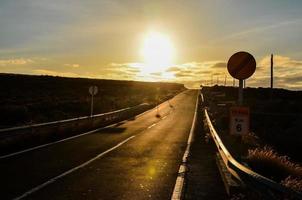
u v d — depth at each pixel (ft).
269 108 189.37
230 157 29.55
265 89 373.81
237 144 49.21
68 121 73.72
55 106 126.82
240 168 24.63
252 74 36.27
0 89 228.84
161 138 69.05
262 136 102.27
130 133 77.30
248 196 23.39
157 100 235.20
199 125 99.40
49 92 233.55
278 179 34.68
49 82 330.95
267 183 19.36
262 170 35.99
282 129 121.80
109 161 43.60
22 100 151.23
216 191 29.94
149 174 36.42
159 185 31.78
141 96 288.30
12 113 93.30
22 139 57.16
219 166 38.32
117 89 375.86
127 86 467.93
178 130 85.35
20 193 28.09
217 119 95.81
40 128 60.64
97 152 50.62
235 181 27.35
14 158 44.11
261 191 20.93
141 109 160.76
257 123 136.46
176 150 53.88
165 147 56.95
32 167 38.75
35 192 28.45
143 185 31.65
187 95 358.23
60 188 29.94
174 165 41.68
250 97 309.01
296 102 208.95
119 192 29.09
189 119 120.88
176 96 334.24
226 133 66.49
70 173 36.14
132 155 48.55
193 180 34.04
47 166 39.60
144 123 104.68
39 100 154.81
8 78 313.32
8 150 50.47
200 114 145.07
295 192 17.01
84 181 32.73
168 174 36.60
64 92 244.83
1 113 92.17
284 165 36.81
